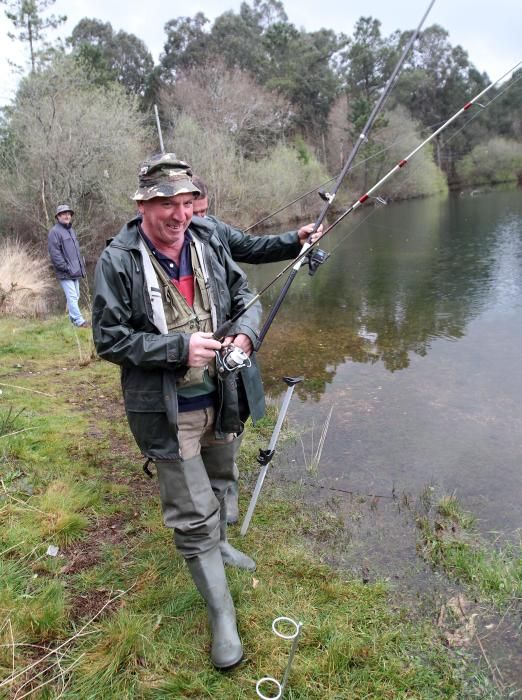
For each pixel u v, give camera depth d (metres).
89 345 6.21
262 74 42.72
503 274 9.73
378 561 2.70
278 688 1.99
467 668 2.10
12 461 3.43
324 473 3.55
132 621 2.21
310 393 4.96
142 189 2.00
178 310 2.14
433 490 3.32
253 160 27.66
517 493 3.27
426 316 7.46
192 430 2.18
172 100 33.69
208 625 2.25
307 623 2.28
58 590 2.39
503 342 6.15
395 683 2.03
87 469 3.43
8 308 8.70
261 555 2.71
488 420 4.23
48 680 2.00
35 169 16.45
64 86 17.48
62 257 7.39
